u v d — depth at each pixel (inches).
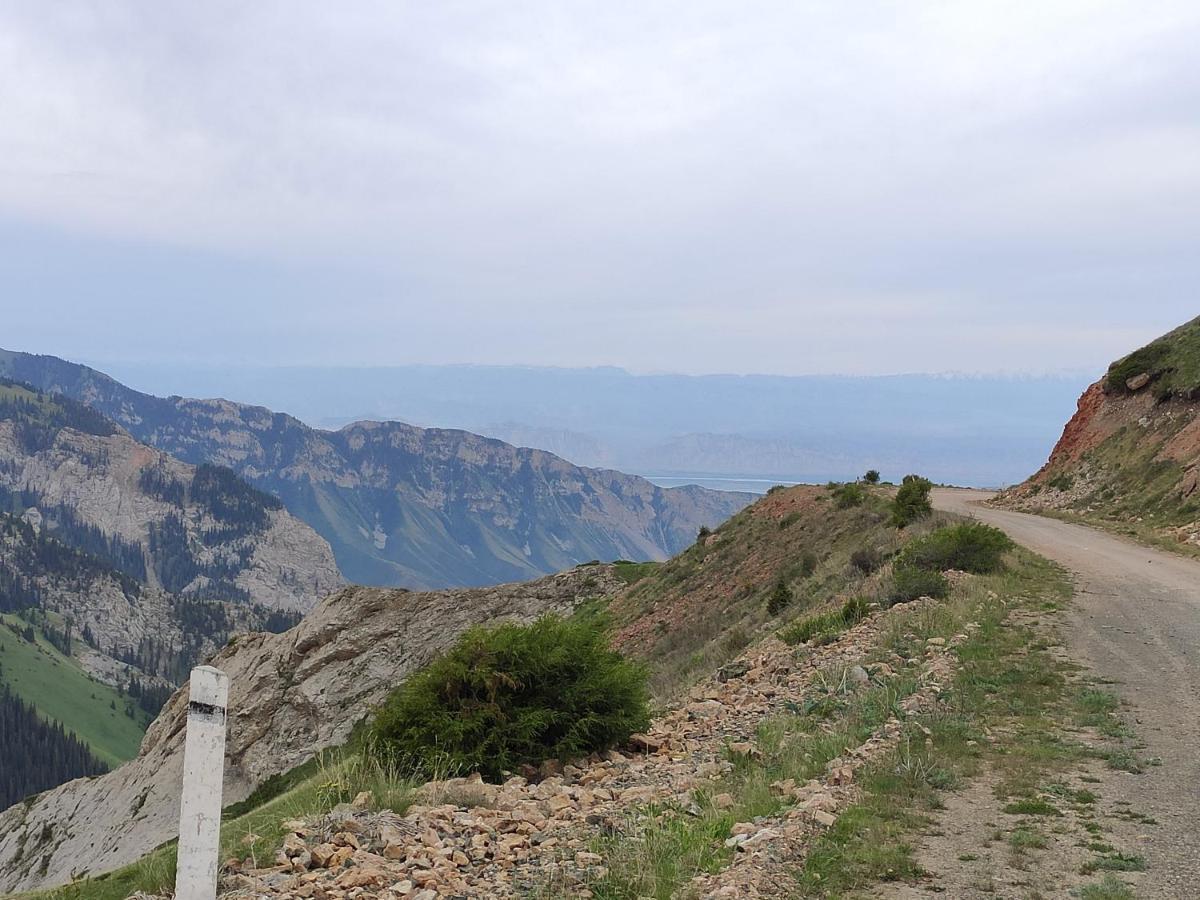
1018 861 263.4
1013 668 542.9
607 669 444.5
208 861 232.2
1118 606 784.3
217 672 231.6
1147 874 252.8
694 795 338.3
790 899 235.5
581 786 380.2
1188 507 1429.6
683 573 1923.0
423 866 267.7
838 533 1557.6
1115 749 384.5
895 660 560.7
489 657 420.5
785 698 512.1
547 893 244.4
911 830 290.2
